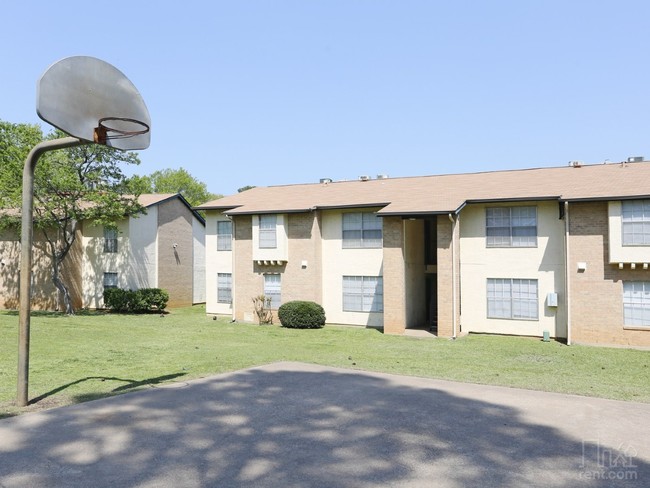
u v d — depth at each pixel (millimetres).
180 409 9711
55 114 9102
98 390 11250
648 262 18766
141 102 11031
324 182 31312
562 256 21312
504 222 22406
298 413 9555
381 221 25016
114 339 20000
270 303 26703
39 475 6516
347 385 12031
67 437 7984
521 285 22047
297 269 26125
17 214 29938
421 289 25688
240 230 27750
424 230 26281
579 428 8789
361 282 25438
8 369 13555
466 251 23062
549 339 21125
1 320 25719
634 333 19484
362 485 6352
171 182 81750
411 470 6855
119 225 32812
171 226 35719
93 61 10008
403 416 9422
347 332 23391
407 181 28125
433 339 21234
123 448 7543
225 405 10062
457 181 26234
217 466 6910
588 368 15281
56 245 33062
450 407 10109
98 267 33500
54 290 33281
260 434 8289
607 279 19938
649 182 20000
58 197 27578
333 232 26125
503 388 12000
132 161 30453
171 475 6586
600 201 19859
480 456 7398
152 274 34062
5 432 8203
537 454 7492
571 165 25656
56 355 15984
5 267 34750
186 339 20625
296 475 6641
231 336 21891
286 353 17266
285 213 26016
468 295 22984
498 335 22297
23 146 27062
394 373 13773
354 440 8047
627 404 10531
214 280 30047
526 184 23297
